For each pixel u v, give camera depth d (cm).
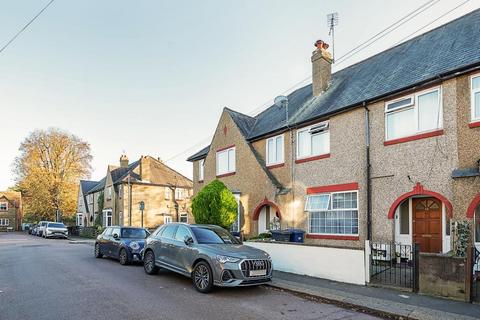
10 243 2883
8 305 780
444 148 1095
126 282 1047
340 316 741
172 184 4050
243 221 1900
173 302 819
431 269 872
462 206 1020
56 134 5322
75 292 908
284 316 728
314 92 1809
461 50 1149
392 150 1248
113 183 3988
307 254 1143
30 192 5153
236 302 830
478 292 851
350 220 1392
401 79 1273
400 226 1299
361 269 997
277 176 1766
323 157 1519
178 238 1094
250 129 2083
